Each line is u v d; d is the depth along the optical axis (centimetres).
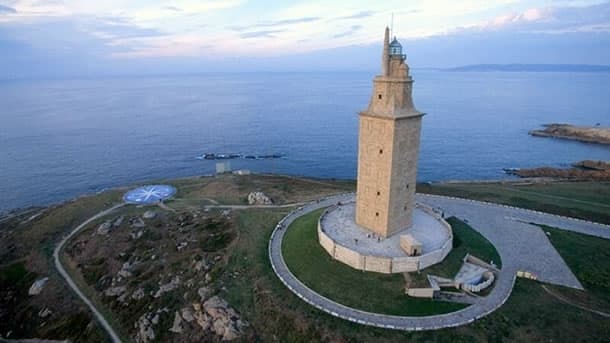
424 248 4841
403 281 4419
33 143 17050
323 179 10306
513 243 5428
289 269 4925
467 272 4631
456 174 12388
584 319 3919
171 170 13262
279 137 18000
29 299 5397
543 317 3947
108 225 6700
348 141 16900
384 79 4600
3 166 13625
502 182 9962
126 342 4531
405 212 5269
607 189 8294
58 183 12006
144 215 6988
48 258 6172
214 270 5175
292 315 4156
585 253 5138
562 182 9588
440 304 4122
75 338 4694
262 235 5953
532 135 17850
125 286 5275
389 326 3850
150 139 17850
